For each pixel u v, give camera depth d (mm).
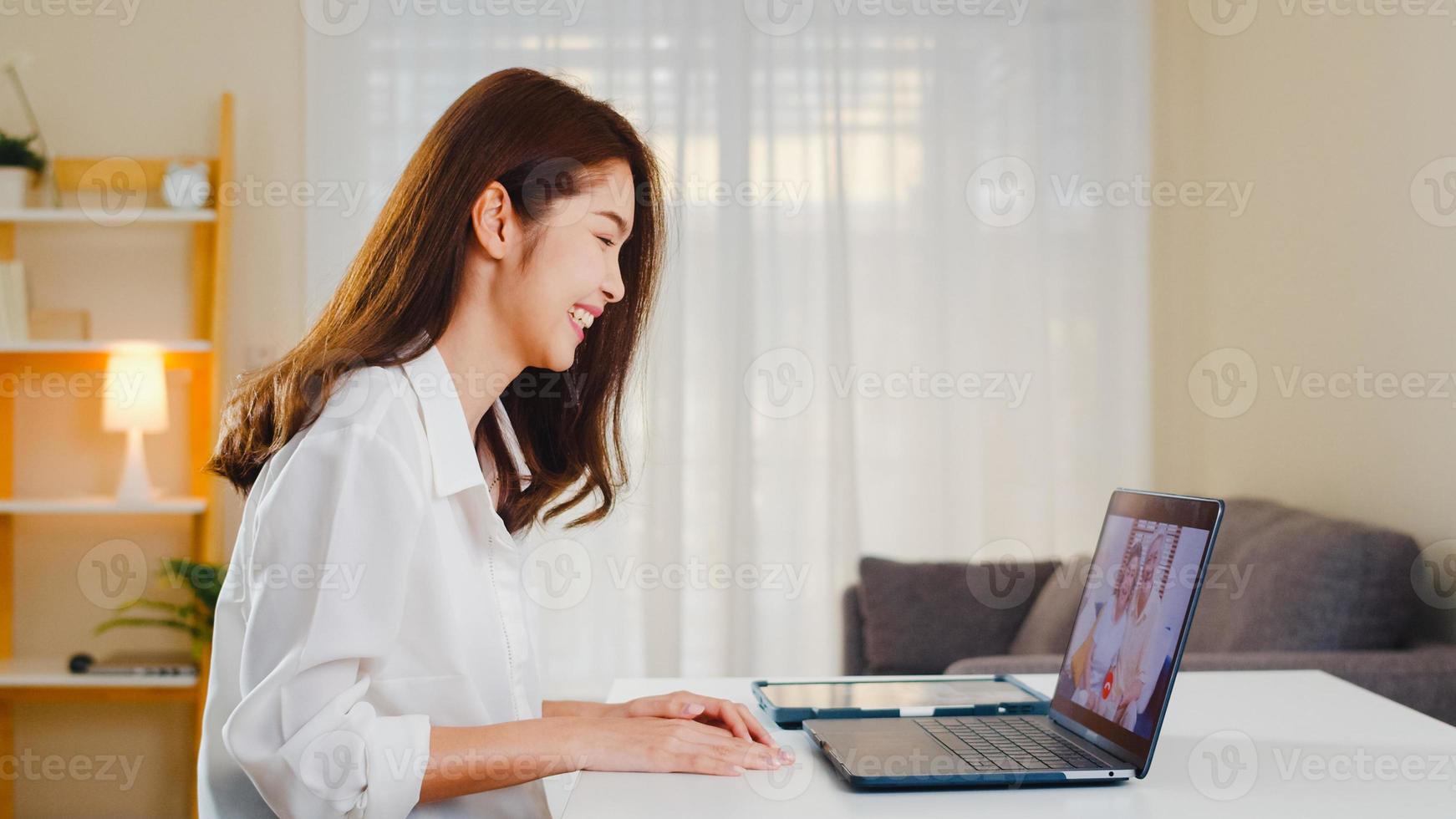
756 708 1224
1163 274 3266
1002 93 3291
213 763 979
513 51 3240
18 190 3023
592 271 1062
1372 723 1115
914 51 3301
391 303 1024
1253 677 1351
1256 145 2879
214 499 3037
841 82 3287
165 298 3227
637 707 1120
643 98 3248
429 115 3229
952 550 3268
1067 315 3291
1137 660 949
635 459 3176
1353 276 2430
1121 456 3271
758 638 3244
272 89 3244
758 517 3260
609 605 3186
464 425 1019
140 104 3225
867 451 3283
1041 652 2672
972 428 3287
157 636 3207
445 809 979
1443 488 2109
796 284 3273
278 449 960
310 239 3205
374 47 3229
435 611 955
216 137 3234
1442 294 2113
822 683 1302
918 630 2879
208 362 3174
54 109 3213
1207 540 894
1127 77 3281
